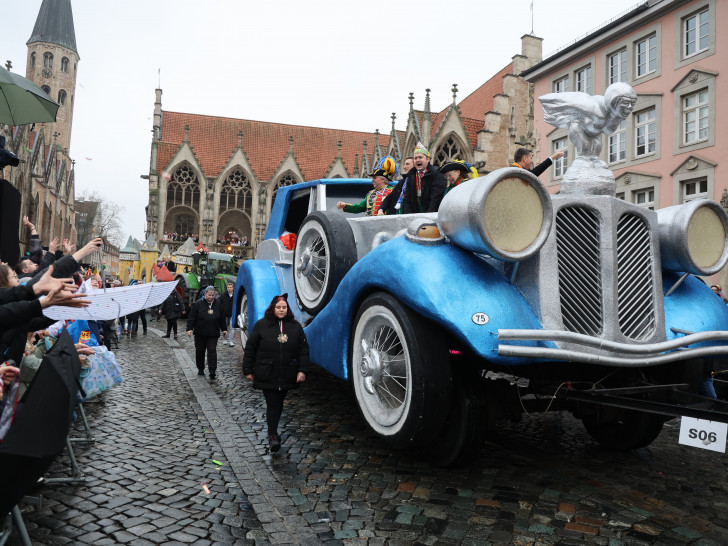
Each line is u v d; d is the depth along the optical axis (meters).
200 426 5.25
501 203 3.12
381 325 3.83
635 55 21.97
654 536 2.90
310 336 4.62
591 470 3.93
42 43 88.69
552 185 24.92
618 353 3.17
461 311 3.12
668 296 3.68
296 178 56.09
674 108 20.36
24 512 3.14
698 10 19.61
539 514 3.14
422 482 3.62
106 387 4.86
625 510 3.22
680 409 2.93
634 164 21.86
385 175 5.79
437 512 3.15
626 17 21.58
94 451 4.35
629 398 3.21
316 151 58.81
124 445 4.54
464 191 3.22
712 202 3.59
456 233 3.26
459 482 3.62
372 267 3.72
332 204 6.25
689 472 3.95
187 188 55.22
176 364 9.88
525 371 3.66
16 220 4.65
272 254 6.93
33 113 5.29
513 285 3.39
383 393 3.82
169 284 4.45
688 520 3.10
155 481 3.68
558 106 3.83
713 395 3.96
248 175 55.06
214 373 8.22
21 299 2.34
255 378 4.48
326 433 4.86
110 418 5.49
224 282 25.16
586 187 3.57
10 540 2.76
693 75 19.66
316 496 3.40
